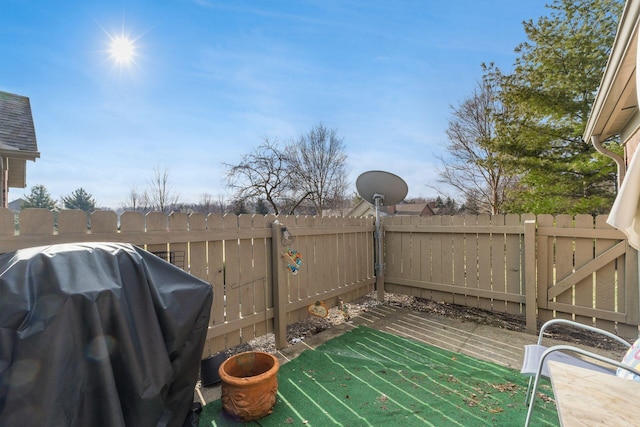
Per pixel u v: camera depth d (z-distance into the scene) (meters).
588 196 8.09
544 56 8.48
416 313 4.43
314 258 4.12
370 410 2.25
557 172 8.37
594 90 7.83
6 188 7.18
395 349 3.28
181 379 1.77
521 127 8.89
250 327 3.27
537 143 8.55
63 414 1.24
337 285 4.50
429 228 4.83
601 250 3.49
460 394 2.44
